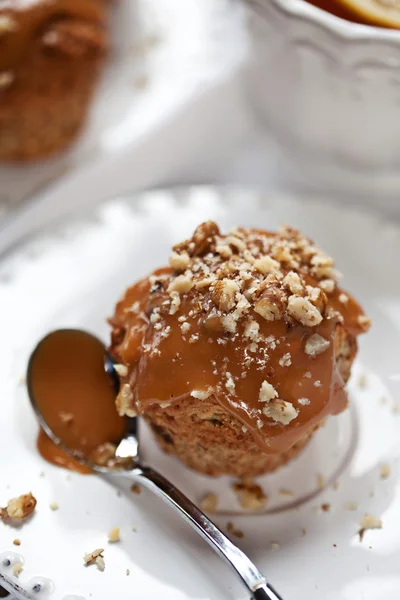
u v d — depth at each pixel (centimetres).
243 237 35
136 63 47
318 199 42
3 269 40
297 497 35
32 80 42
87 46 43
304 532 34
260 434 32
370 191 43
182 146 46
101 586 32
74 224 41
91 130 45
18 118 43
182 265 34
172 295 33
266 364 32
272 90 42
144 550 33
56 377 36
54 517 33
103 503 34
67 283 40
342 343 34
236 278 33
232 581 32
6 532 33
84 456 35
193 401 32
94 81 44
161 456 36
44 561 32
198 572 32
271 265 33
